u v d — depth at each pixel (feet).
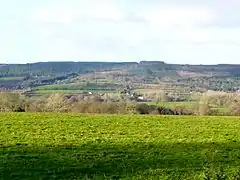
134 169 77.77
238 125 154.51
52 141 109.19
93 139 114.62
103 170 76.74
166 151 97.86
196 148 103.14
